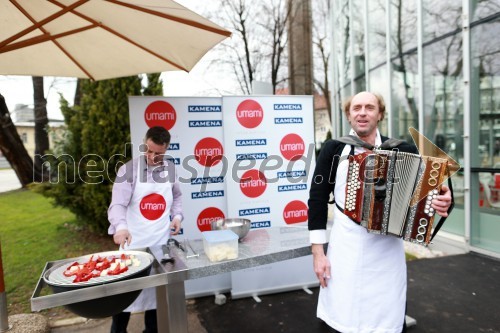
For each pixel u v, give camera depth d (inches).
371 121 78.3
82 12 87.8
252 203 142.3
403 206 69.7
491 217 181.8
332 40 438.3
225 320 127.6
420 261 179.6
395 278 77.9
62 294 60.6
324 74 632.4
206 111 137.9
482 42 180.9
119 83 198.1
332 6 435.2
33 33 100.8
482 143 184.2
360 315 77.3
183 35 92.5
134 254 81.6
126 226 98.9
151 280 68.5
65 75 121.0
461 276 158.1
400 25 243.1
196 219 139.8
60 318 134.6
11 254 213.8
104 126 196.5
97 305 68.9
